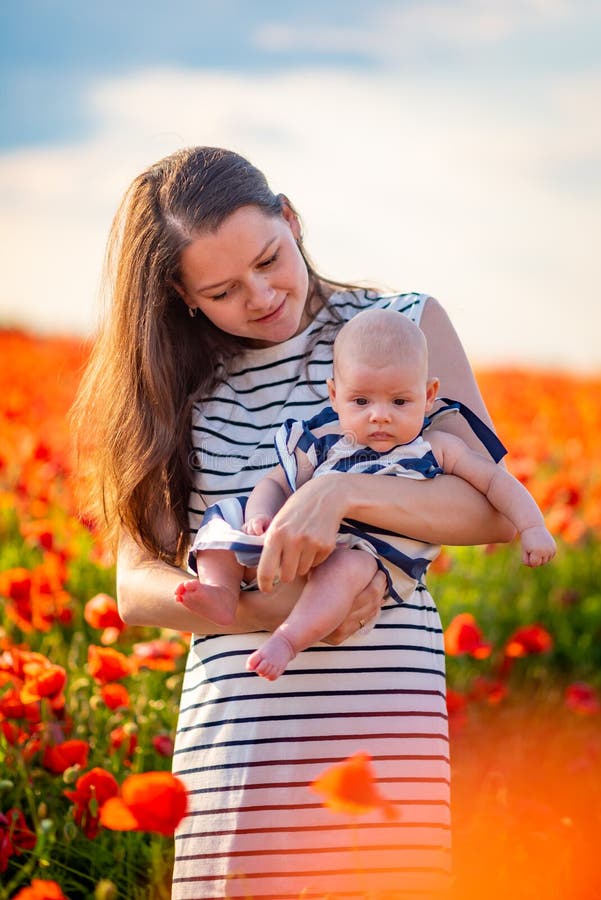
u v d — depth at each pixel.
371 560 2.38
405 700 2.43
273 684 2.45
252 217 2.44
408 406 2.44
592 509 5.94
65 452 6.04
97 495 2.86
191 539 2.69
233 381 2.71
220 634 2.55
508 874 2.80
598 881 2.79
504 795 3.08
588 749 3.65
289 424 2.55
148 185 2.62
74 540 5.42
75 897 3.03
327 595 2.31
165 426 2.66
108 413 2.74
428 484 2.44
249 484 2.61
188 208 2.47
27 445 5.78
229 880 2.40
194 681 2.59
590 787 3.52
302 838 2.38
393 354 2.42
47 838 2.84
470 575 5.72
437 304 2.67
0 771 3.18
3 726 3.12
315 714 2.42
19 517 5.98
